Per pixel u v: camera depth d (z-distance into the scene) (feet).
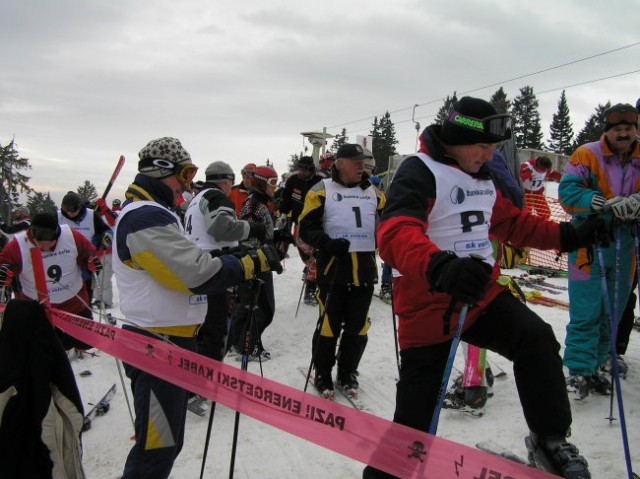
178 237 7.56
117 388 15.10
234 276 7.68
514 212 8.27
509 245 11.22
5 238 30.40
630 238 11.38
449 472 5.44
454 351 6.07
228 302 13.91
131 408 13.55
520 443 10.14
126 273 8.07
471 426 11.12
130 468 7.64
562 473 6.11
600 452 9.52
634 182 11.37
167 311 8.03
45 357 8.07
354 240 13.38
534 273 30.14
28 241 13.96
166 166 8.16
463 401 11.73
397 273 7.50
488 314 7.00
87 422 12.39
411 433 5.75
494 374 13.70
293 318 22.59
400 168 7.25
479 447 9.50
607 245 7.92
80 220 22.59
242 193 22.98
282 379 15.19
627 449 7.82
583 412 11.16
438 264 5.67
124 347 8.05
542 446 6.43
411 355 7.39
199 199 13.57
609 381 12.03
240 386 7.21
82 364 17.42
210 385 7.41
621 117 10.96
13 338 7.97
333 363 13.71
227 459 10.59
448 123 7.04
